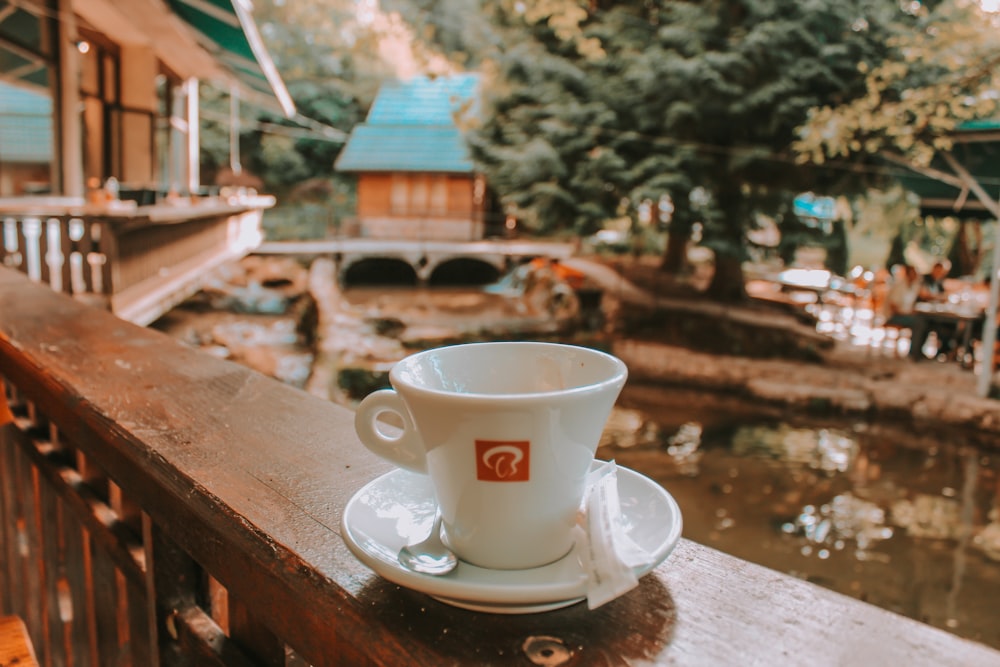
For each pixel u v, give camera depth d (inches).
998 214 435.2
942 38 478.0
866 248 808.9
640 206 617.6
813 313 606.5
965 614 211.5
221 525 28.2
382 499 25.6
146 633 41.0
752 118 520.1
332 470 32.7
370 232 1045.8
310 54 1336.1
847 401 400.8
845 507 283.6
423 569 20.6
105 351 55.2
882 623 20.4
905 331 551.8
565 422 20.2
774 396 418.9
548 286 690.8
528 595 19.1
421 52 711.7
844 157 527.2
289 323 423.5
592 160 572.1
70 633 56.1
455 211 1050.7
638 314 609.6
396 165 1027.3
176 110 695.1
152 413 40.6
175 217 294.7
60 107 346.0
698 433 366.0
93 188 304.5
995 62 454.0
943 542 256.4
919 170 482.6
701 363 466.3
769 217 573.3
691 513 274.8
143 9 403.9
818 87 513.3
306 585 23.5
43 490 57.2
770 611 21.1
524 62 606.9
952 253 636.7
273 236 1227.2
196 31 486.9
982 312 460.1
